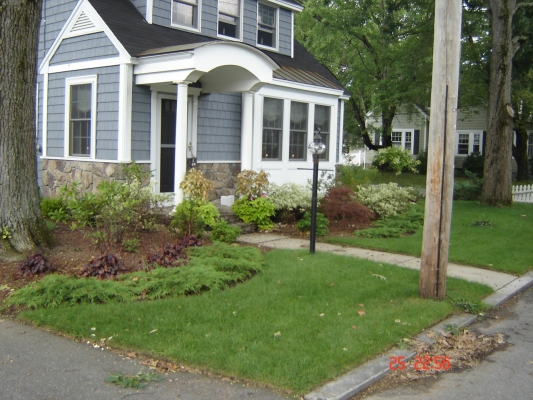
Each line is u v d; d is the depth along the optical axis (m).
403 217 12.18
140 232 9.12
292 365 4.48
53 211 10.44
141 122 10.84
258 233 10.80
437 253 6.54
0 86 7.32
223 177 12.80
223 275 6.79
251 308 5.89
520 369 4.93
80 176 11.38
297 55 16.67
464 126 32.53
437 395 4.36
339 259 8.30
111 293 6.02
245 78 11.49
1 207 7.43
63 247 8.01
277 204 11.55
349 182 15.27
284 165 14.09
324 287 6.79
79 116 11.53
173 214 10.20
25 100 7.54
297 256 8.45
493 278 7.97
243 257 7.79
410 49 22.05
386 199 12.67
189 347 4.81
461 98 23.88
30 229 7.62
